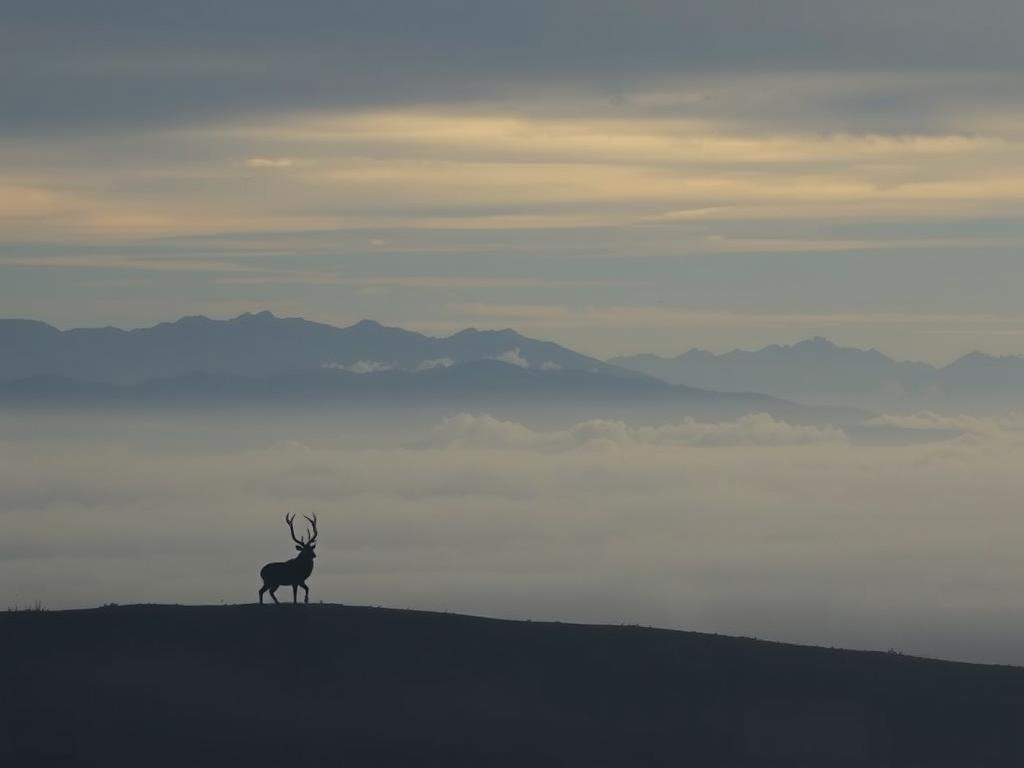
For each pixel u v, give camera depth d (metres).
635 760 163.88
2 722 161.00
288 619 191.88
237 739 161.00
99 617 192.12
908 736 174.50
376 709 171.00
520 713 173.00
